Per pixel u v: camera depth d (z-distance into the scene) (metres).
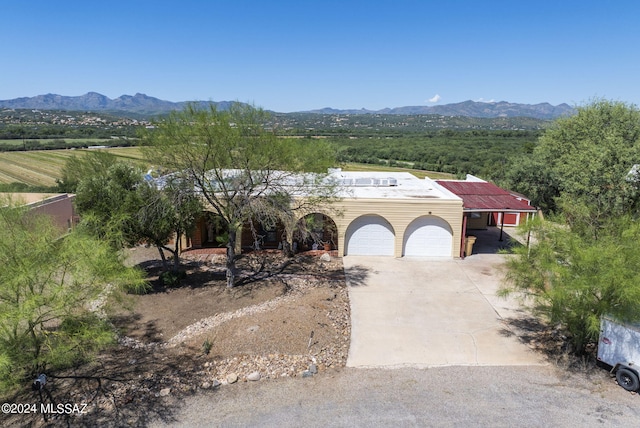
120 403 8.91
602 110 29.98
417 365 10.55
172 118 13.59
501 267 17.89
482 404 9.02
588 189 21.20
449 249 19.69
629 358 9.53
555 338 11.94
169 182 14.62
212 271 17.27
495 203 20.50
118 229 13.10
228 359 10.55
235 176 14.89
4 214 9.52
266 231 21.05
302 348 11.15
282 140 14.52
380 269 17.91
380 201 18.98
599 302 9.78
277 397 9.18
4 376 8.24
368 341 11.71
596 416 8.62
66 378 9.81
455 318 13.25
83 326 9.12
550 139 32.06
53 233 9.88
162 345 11.34
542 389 9.57
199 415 8.59
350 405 8.95
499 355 11.05
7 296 8.41
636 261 9.35
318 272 17.41
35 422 8.37
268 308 13.57
